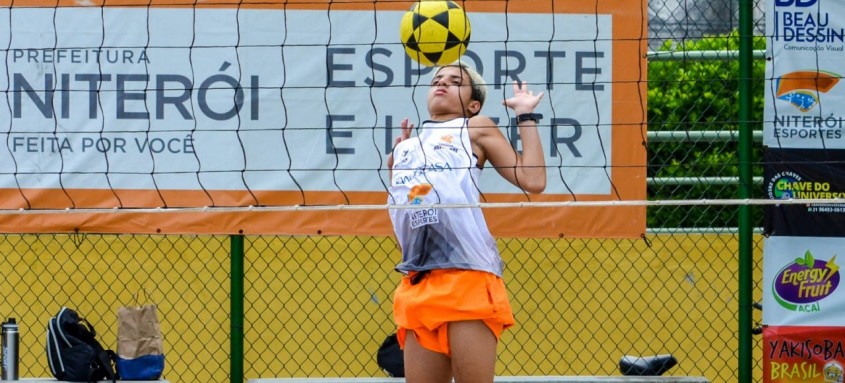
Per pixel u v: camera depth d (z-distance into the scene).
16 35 12.48
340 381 11.95
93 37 12.51
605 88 12.42
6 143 12.47
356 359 14.16
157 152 12.53
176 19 12.49
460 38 10.41
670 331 14.14
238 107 12.48
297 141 12.51
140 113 12.49
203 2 12.49
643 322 14.16
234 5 12.47
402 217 9.23
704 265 14.15
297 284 14.20
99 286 14.21
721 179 13.44
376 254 14.22
